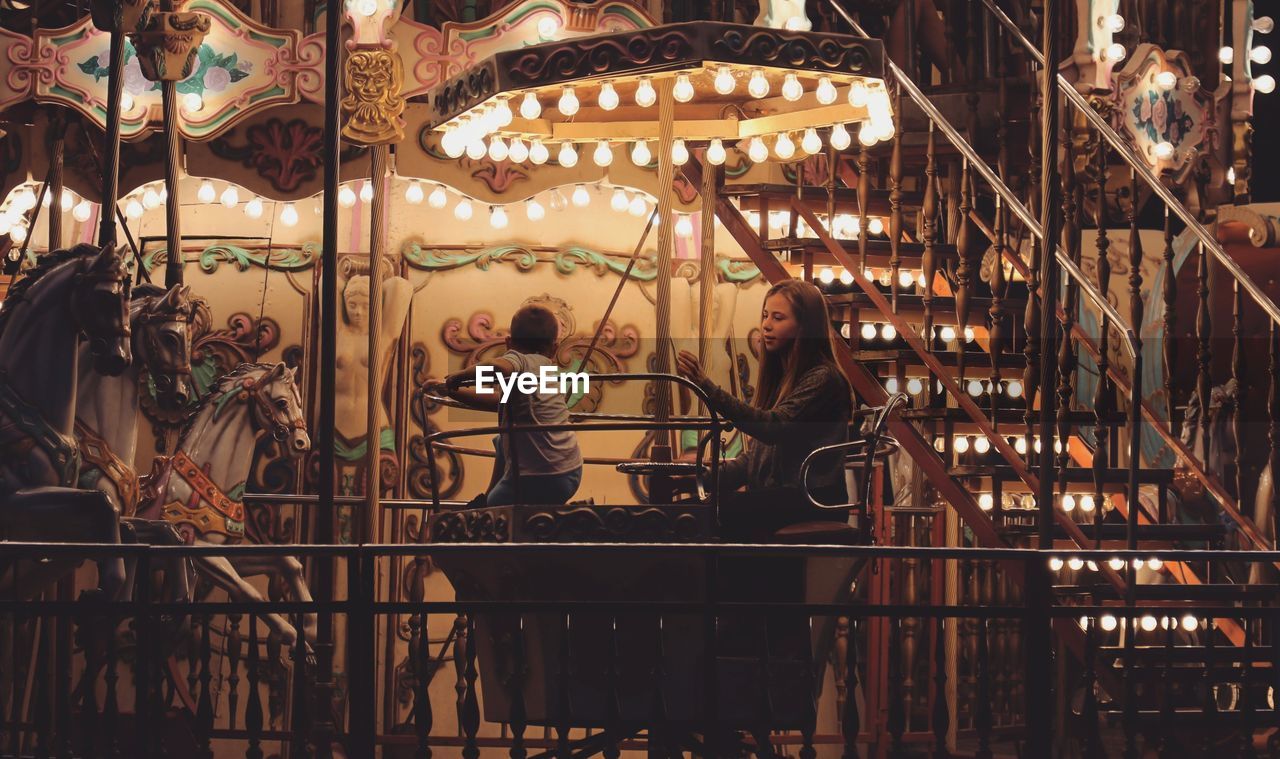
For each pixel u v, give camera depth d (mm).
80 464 7539
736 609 5594
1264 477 8562
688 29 6922
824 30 10078
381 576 9469
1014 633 9766
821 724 9336
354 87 8805
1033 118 9102
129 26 7598
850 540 6094
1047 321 6430
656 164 9844
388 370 9594
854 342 8203
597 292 9812
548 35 8984
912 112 9602
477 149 8438
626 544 5512
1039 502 6402
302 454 9555
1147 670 6801
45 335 7289
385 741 8102
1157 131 9477
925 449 7750
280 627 8195
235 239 9750
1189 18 10789
